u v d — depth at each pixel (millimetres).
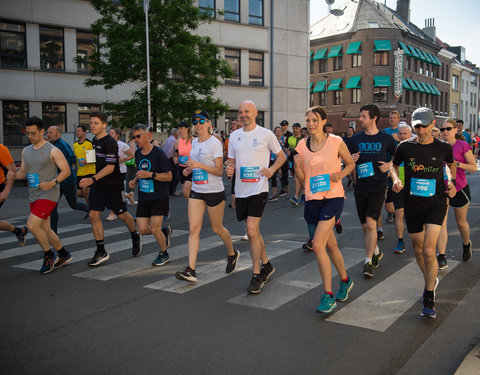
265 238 7316
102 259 5859
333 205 4090
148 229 5758
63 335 3643
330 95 44094
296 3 28094
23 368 3104
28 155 5398
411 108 44750
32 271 5613
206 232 7840
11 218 9977
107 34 17172
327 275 4062
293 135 11867
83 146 8570
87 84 17672
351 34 41750
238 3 26094
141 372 3023
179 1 17500
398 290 4664
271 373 2988
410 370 3041
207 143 5129
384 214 9492
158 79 18016
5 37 20328
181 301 4410
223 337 3561
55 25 21203
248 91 26766
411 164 4113
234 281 5031
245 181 4742
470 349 3352
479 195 12719
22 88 20688
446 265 5500
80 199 12523
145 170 5582
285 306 4238
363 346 3389
